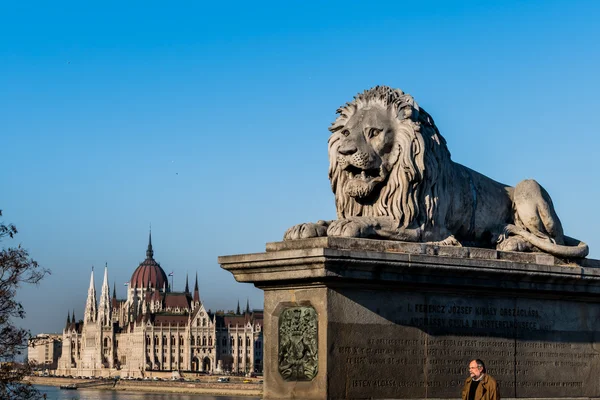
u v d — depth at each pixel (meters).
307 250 15.10
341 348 15.68
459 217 18.44
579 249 19.22
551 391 18.83
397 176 17.05
